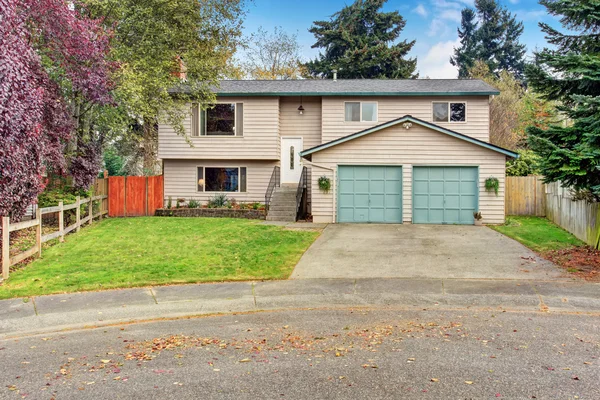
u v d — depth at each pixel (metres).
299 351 5.85
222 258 11.49
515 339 6.23
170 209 21.02
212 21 19.44
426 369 5.18
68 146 16.41
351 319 7.36
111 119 17.48
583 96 10.41
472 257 11.66
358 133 18.33
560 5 11.72
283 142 22.08
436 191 18.34
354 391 4.62
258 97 21.33
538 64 12.30
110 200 20.89
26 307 7.87
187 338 6.47
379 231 16.08
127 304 8.12
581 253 11.62
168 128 21.59
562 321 7.11
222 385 4.82
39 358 5.75
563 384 4.73
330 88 21.66
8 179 10.42
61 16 12.99
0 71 9.88
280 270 10.47
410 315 7.56
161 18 17.22
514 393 4.54
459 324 6.98
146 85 16.14
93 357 5.76
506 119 30.86
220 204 21.44
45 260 11.06
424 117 21.02
